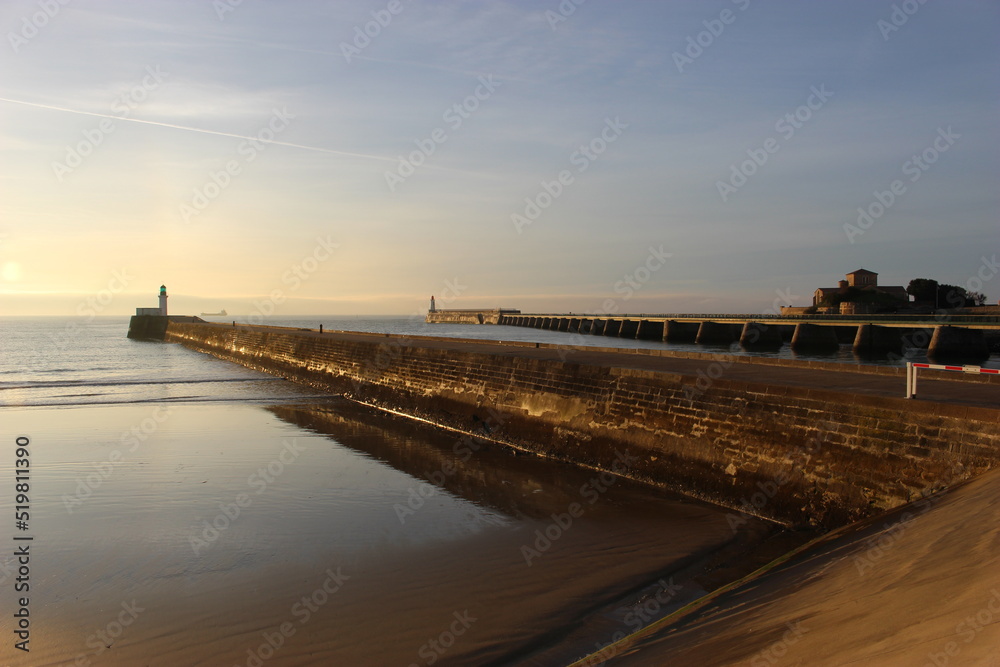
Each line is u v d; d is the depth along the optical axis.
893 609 4.80
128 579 8.87
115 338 91.06
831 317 57.53
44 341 81.88
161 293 92.94
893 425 10.35
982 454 9.15
